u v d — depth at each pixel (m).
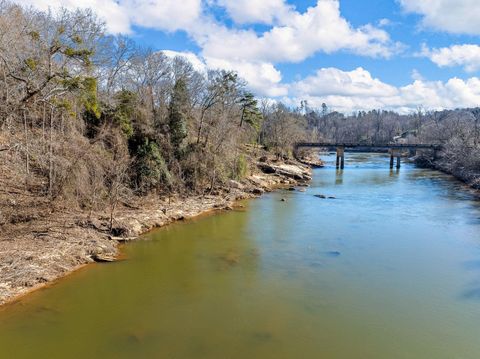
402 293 20.27
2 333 15.79
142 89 47.03
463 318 17.81
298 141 96.69
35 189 29.36
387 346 15.58
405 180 67.19
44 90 27.81
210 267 23.56
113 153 36.22
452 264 24.36
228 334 16.22
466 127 103.25
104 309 18.06
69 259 22.80
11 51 25.83
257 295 19.88
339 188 56.75
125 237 28.27
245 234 30.72
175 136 44.75
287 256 25.64
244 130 68.25
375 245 28.11
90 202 31.19
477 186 56.09
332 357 14.78
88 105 30.62
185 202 39.28
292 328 16.78
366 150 153.25
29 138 30.11
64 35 30.19
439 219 36.38
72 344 15.23
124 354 14.68
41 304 18.25
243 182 52.34
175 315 17.69
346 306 18.83
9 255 21.36
